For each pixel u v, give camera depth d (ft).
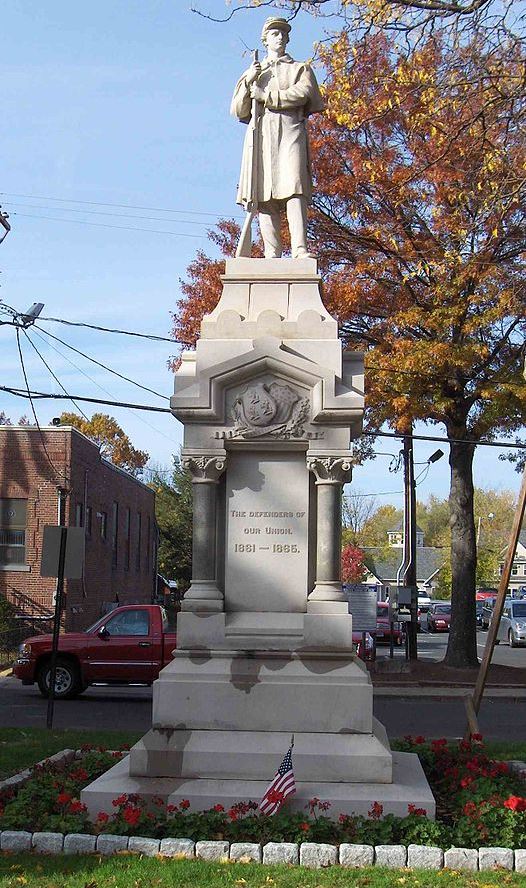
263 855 24.97
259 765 29.71
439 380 83.66
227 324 33.76
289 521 32.63
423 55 49.70
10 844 25.63
